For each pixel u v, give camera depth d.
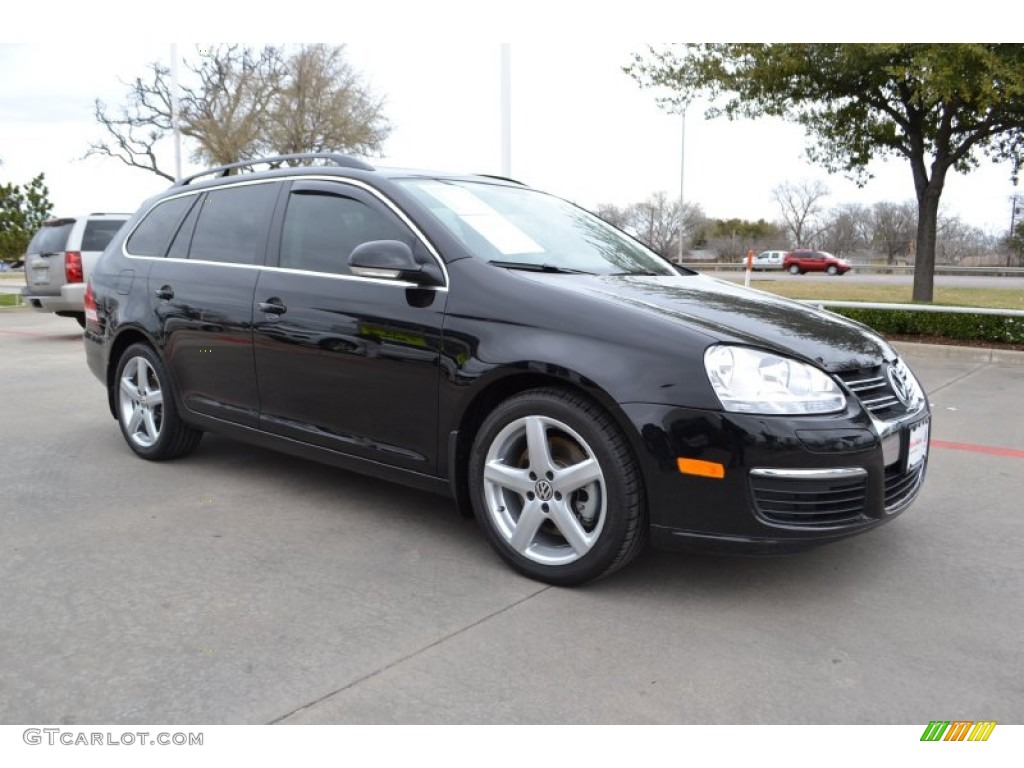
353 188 3.93
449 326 3.39
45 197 26.42
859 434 2.94
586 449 3.06
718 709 2.42
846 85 13.19
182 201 4.91
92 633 2.84
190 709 2.40
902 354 9.66
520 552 3.29
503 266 3.49
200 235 4.66
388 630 2.88
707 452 2.86
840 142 14.98
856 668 2.66
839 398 2.97
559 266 3.71
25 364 9.37
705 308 3.29
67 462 5.03
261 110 31.72
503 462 3.32
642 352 2.97
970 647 2.80
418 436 3.54
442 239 3.54
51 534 3.78
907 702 2.47
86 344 5.42
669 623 2.95
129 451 5.31
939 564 3.50
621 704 2.44
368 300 3.68
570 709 2.42
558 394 3.12
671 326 3.01
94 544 3.66
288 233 4.15
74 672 2.59
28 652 2.71
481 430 3.34
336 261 3.89
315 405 3.93
